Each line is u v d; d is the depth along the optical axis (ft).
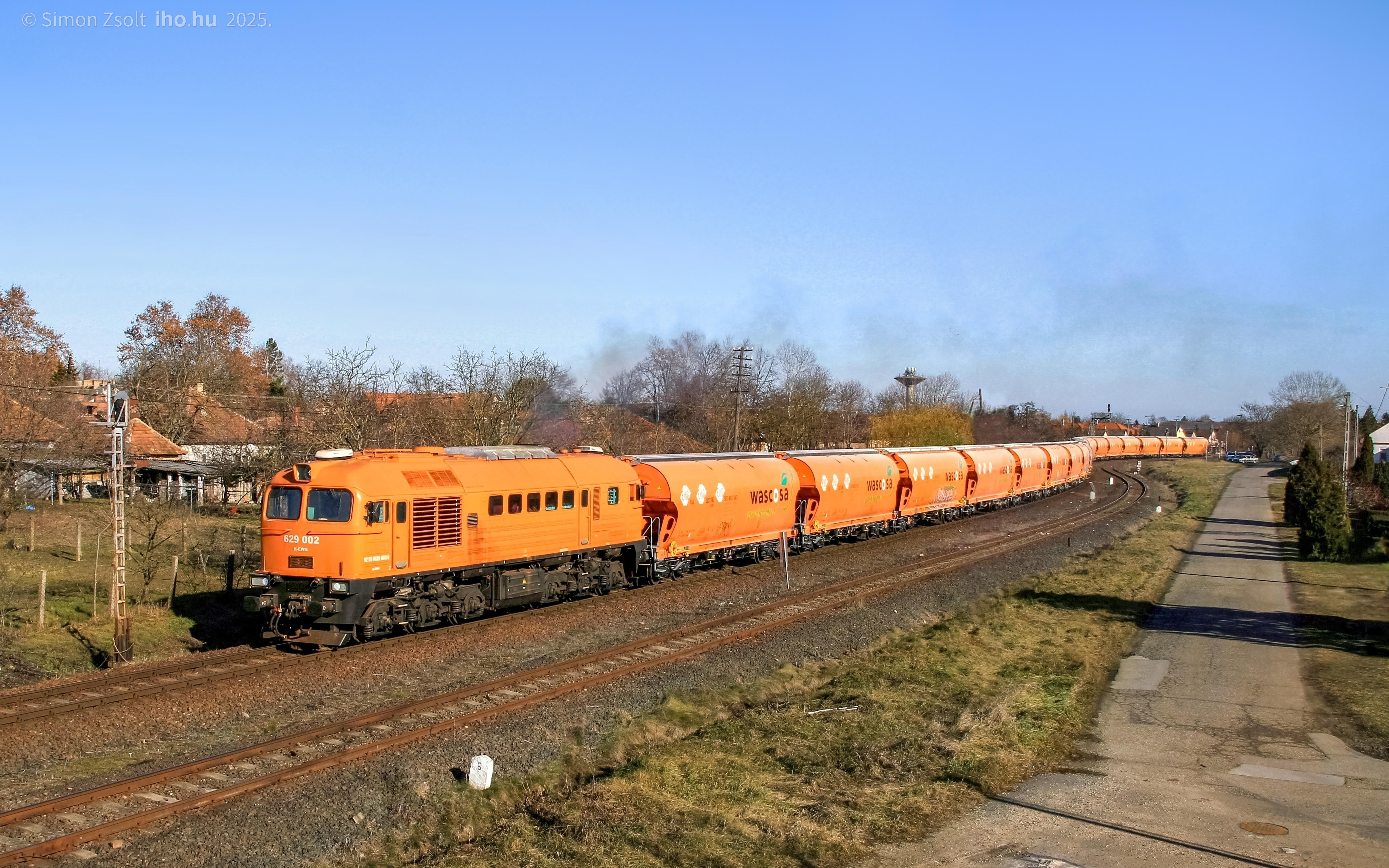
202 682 50.60
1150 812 35.53
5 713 44.32
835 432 241.96
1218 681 56.24
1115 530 140.97
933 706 49.88
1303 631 70.23
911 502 132.77
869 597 82.17
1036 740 43.86
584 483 75.46
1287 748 43.75
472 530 64.69
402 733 43.29
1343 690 53.98
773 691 53.31
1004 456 168.14
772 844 32.07
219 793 35.53
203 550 93.30
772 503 100.07
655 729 45.27
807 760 41.14
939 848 31.91
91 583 82.12
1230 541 129.59
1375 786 38.65
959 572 97.14
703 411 236.43
